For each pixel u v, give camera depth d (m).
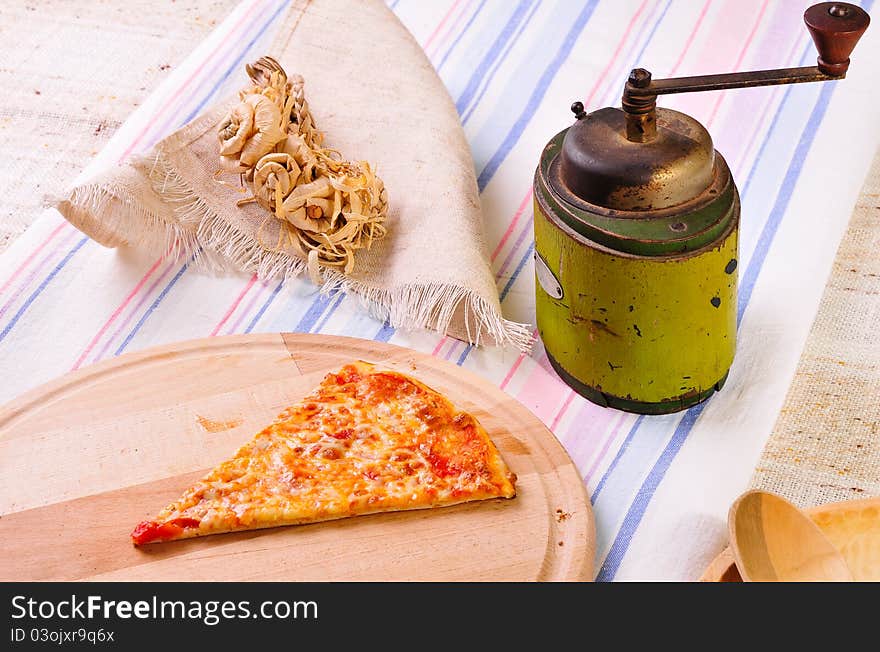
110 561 0.89
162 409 0.95
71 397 0.96
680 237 0.87
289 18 1.14
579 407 0.96
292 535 0.89
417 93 1.10
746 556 0.82
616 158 0.87
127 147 1.12
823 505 0.86
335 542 0.89
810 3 1.18
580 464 0.93
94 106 1.23
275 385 0.96
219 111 1.06
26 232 1.07
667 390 0.93
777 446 0.94
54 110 1.23
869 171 1.07
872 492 0.91
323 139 1.06
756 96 1.11
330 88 1.11
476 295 0.98
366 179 1.01
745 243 1.03
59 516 0.91
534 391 0.97
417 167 1.05
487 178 1.09
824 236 1.02
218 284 1.04
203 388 0.96
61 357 1.00
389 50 1.12
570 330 0.93
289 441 0.92
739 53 1.15
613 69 1.15
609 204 0.88
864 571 0.85
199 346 0.98
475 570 0.87
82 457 0.93
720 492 0.91
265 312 1.02
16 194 1.16
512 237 1.05
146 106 1.15
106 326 1.02
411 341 1.00
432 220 1.02
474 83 1.15
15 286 1.04
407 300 1.00
